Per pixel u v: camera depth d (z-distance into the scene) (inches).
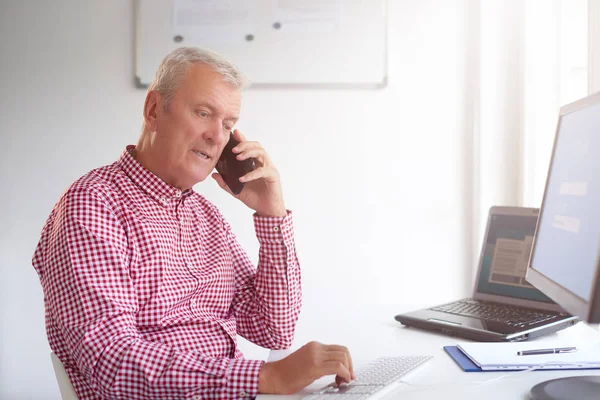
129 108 99.2
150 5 98.1
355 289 99.5
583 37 82.1
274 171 57.0
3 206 100.3
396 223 99.0
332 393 37.9
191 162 53.2
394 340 54.0
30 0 99.4
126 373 41.9
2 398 101.4
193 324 54.0
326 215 99.2
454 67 97.7
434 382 39.5
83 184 50.3
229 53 98.0
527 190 93.4
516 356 44.5
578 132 41.8
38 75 99.6
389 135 98.4
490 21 95.8
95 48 99.2
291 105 98.5
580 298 34.8
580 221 37.9
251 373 40.4
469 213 98.2
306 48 97.5
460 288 98.7
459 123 98.0
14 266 100.7
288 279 58.2
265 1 97.4
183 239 55.0
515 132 96.0
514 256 66.7
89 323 44.1
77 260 46.0
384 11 97.0
